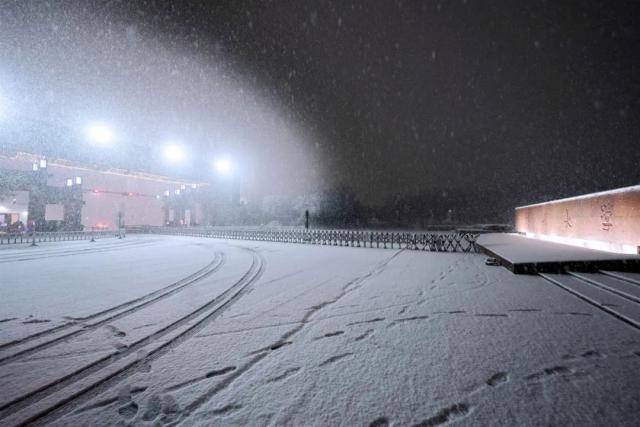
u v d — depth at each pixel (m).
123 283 8.72
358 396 3.01
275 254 16.30
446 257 14.41
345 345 4.27
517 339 4.36
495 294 6.98
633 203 10.29
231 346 4.28
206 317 5.62
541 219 18.67
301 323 5.23
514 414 2.69
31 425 2.65
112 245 21.88
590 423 2.55
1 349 4.25
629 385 3.11
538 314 5.48
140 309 6.14
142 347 4.28
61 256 15.22
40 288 8.06
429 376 3.37
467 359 3.76
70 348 4.27
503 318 5.29
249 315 5.72
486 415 2.69
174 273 10.37
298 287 8.10
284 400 2.96
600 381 3.20
